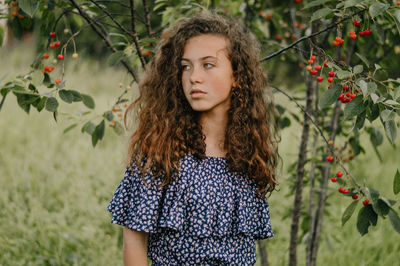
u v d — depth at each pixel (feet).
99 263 10.48
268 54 7.84
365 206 6.19
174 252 5.15
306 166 10.82
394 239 11.08
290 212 10.19
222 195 5.25
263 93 6.13
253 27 9.23
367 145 17.63
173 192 5.14
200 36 5.38
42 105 6.28
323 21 7.64
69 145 19.07
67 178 15.71
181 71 5.53
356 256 10.81
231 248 5.29
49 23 7.45
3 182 14.85
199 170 5.24
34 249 10.77
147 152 5.27
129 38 7.95
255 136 5.65
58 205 13.73
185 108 5.51
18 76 6.92
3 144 18.78
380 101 5.07
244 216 5.32
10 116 22.26
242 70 5.55
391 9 5.82
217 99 5.31
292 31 9.94
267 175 5.63
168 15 7.84
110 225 12.58
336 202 13.10
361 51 9.00
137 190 5.16
